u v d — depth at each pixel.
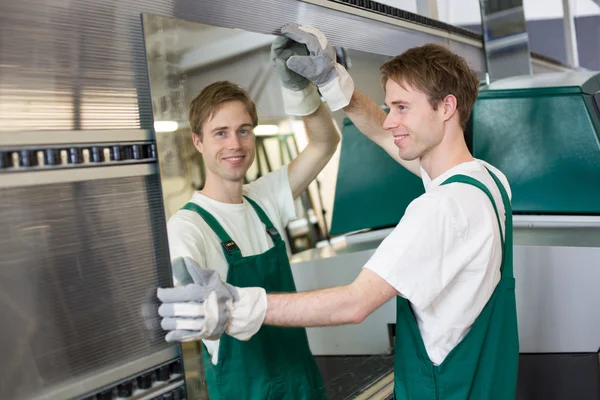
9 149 1.07
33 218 1.10
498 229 1.34
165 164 1.30
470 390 1.36
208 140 1.41
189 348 1.30
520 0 3.17
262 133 1.58
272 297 1.19
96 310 1.19
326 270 1.81
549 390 2.25
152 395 1.28
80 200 1.18
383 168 2.28
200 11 1.45
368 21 2.12
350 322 1.21
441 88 1.35
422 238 1.22
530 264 2.22
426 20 2.52
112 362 1.21
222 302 1.13
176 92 1.34
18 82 1.09
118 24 1.27
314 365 1.66
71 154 1.17
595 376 2.18
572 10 4.86
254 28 1.61
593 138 2.46
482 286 1.32
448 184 1.33
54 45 1.15
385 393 1.86
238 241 1.44
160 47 1.31
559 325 2.21
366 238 2.15
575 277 2.16
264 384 1.45
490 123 2.65
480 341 1.35
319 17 1.86
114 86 1.26
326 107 1.88
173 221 1.30
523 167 2.59
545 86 2.55
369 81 2.10
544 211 2.55
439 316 1.33
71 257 1.16
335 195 1.97
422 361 1.37
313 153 1.82
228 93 1.47
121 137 1.26
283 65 1.66
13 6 1.08
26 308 1.08
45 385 1.11
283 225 1.65
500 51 3.17
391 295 1.24
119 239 1.25
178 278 1.29
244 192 1.51
